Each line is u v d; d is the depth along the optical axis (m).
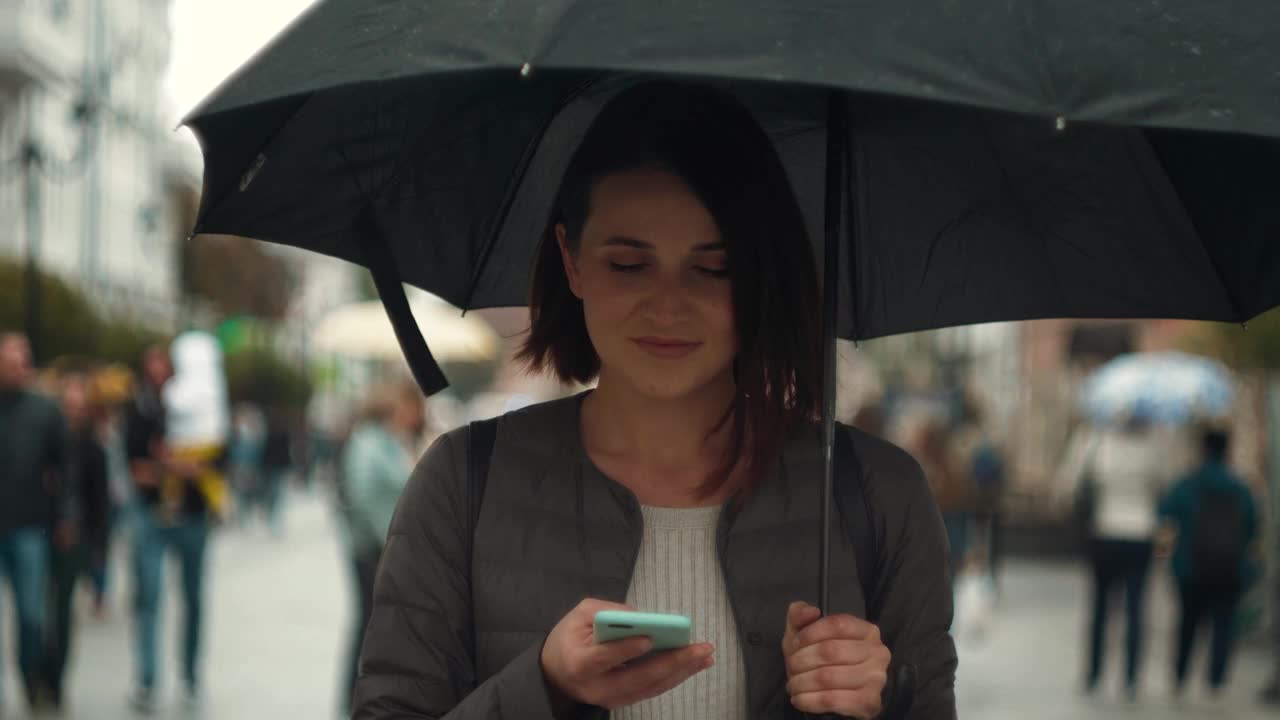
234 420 31.58
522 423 2.14
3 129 41.47
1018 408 31.00
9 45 40.81
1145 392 10.95
